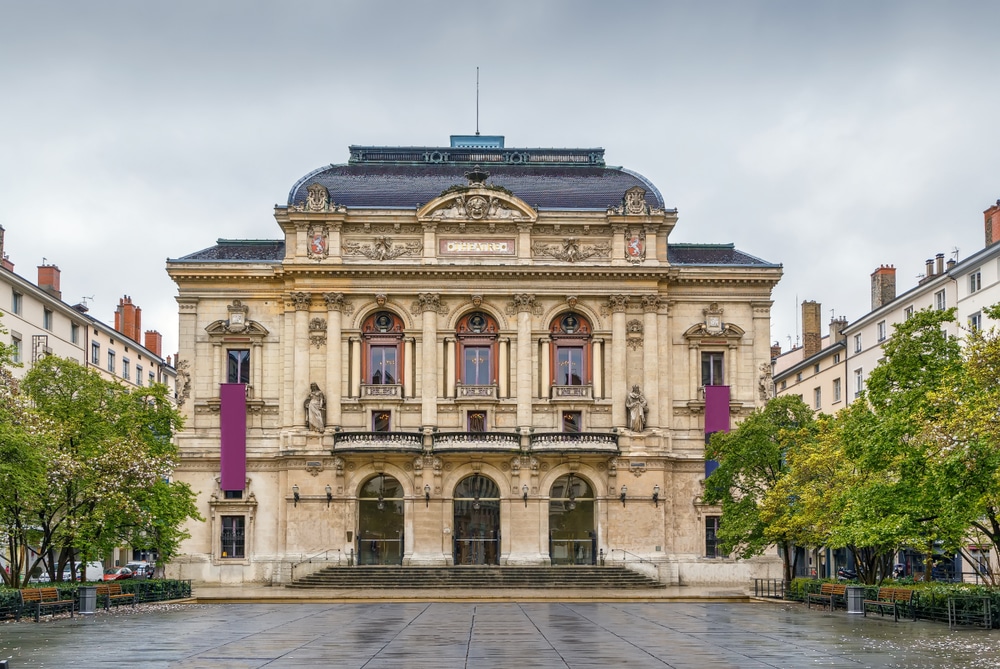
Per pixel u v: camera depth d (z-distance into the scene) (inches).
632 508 3213.6
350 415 3265.3
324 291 3265.3
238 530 3257.9
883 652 1336.1
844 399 4069.9
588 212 3309.5
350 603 2484.0
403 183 3403.1
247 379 3316.9
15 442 1963.6
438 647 1407.5
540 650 1368.1
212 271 3302.2
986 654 1310.3
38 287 3553.2
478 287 3282.5
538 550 3179.1
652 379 3270.2
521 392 3257.9
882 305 3804.1
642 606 2341.3
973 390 1743.4
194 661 1245.1
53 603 1929.1
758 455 2657.5
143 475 2395.4
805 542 2471.7
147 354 4746.6
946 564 3034.0
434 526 3181.6
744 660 1254.3
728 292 3361.2
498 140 3688.5
